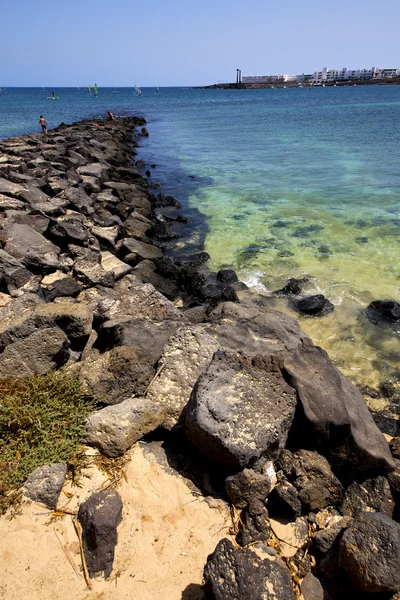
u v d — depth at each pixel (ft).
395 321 29.81
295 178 72.02
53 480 14.17
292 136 119.65
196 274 35.60
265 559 11.69
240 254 41.70
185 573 12.50
